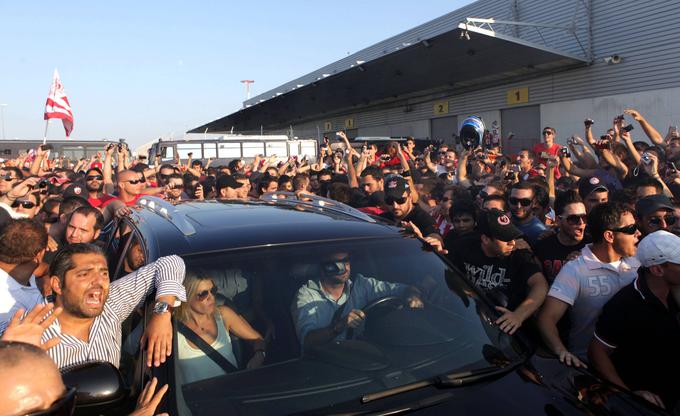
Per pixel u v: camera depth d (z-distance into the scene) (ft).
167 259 8.25
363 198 22.24
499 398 7.24
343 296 8.75
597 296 10.56
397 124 103.04
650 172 19.63
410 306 8.81
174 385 7.00
